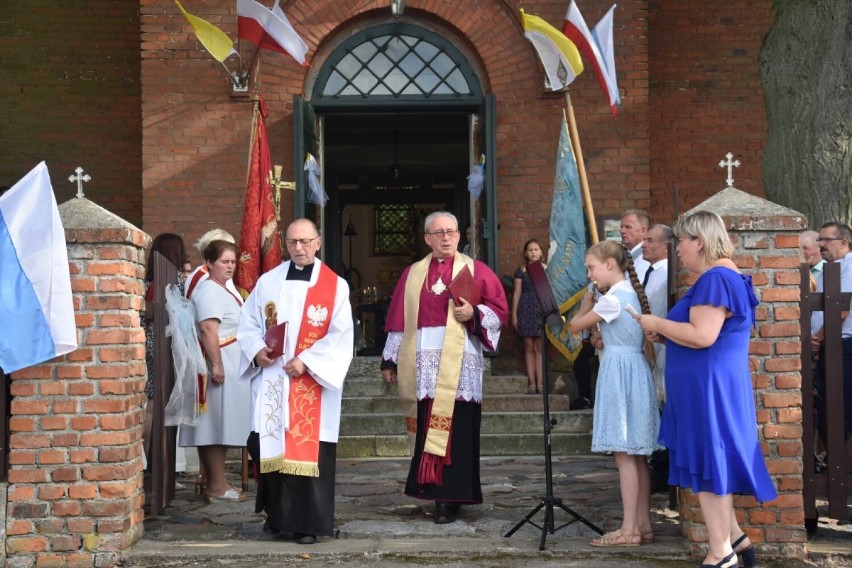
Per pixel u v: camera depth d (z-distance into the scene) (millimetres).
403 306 7094
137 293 6172
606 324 6070
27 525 5840
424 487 6738
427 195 19922
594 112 11602
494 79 11664
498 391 10906
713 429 5207
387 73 11938
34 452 5863
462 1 11664
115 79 13203
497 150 11648
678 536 6270
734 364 5281
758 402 5922
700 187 13078
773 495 5309
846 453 6168
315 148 11953
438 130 15664
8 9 13156
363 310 18203
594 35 10305
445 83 11945
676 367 5367
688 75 13125
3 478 5891
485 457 9570
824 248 7672
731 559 5293
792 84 9445
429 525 6609
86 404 5898
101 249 5953
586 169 11570
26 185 5832
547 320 6238
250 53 11422
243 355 6375
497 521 6711
